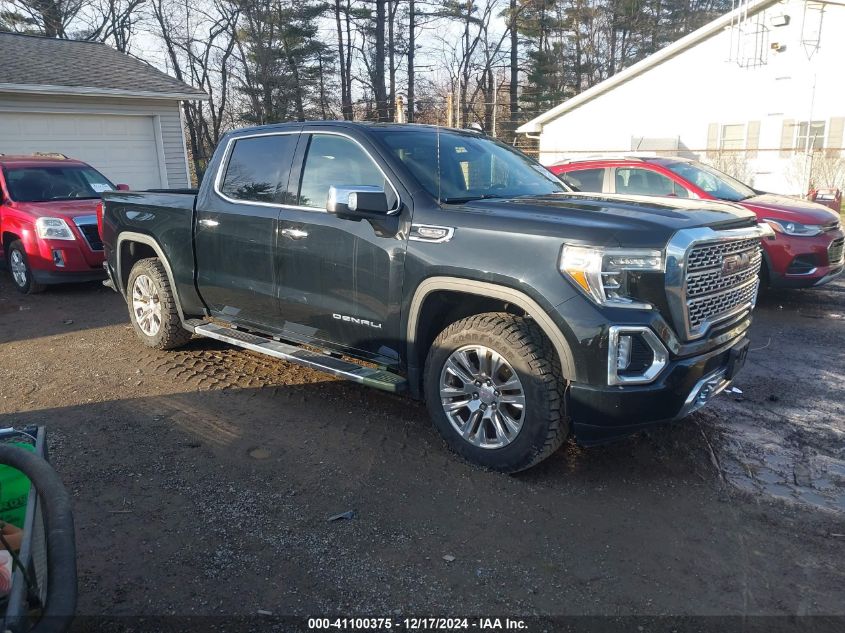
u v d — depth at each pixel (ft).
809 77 70.74
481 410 12.71
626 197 14.26
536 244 11.59
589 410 11.32
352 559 10.12
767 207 26.55
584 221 11.59
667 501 11.84
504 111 131.95
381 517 11.25
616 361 11.06
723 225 12.35
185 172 56.34
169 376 18.12
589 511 11.50
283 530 10.86
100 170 51.31
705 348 12.08
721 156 74.33
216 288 17.46
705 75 77.00
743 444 14.12
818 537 10.75
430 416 14.06
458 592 9.41
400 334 13.58
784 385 17.79
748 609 9.07
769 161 74.08
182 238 18.10
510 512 11.44
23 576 6.97
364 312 14.11
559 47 142.51
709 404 16.34
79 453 13.47
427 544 10.52
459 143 15.75
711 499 11.92
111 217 20.81
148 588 9.39
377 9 126.93
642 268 11.09
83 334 22.65
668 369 11.33
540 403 11.73
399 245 13.28
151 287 19.75
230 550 10.31
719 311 12.53
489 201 13.50
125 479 12.43
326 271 14.61
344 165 14.74
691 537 10.75
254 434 14.47
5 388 17.35
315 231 14.71
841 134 69.77
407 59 134.41
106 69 53.93
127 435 14.37
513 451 12.21
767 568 9.96
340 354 15.48
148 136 53.78
